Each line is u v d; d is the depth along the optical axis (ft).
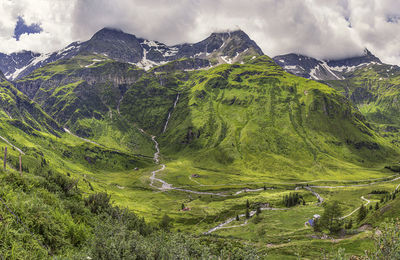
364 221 305.32
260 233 379.76
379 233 25.36
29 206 39.96
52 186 69.46
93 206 75.72
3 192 41.60
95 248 35.32
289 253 256.32
